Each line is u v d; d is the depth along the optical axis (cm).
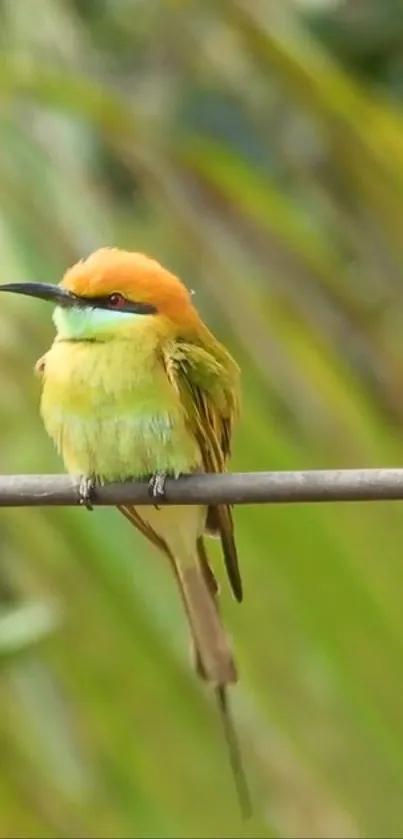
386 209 637
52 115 712
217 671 587
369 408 629
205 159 653
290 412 629
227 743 612
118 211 729
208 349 602
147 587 621
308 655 575
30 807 661
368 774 579
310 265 668
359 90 637
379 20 952
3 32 778
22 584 636
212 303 696
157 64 959
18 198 673
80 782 655
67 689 623
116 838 629
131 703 615
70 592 620
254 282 662
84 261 616
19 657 657
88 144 757
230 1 649
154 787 616
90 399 580
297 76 630
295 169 862
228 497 458
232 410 599
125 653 614
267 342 642
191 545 595
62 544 622
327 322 671
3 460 648
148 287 590
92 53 853
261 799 604
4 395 640
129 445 581
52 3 795
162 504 532
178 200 682
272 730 589
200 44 771
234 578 569
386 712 569
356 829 578
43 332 638
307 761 586
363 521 572
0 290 588
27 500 472
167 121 906
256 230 675
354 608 565
